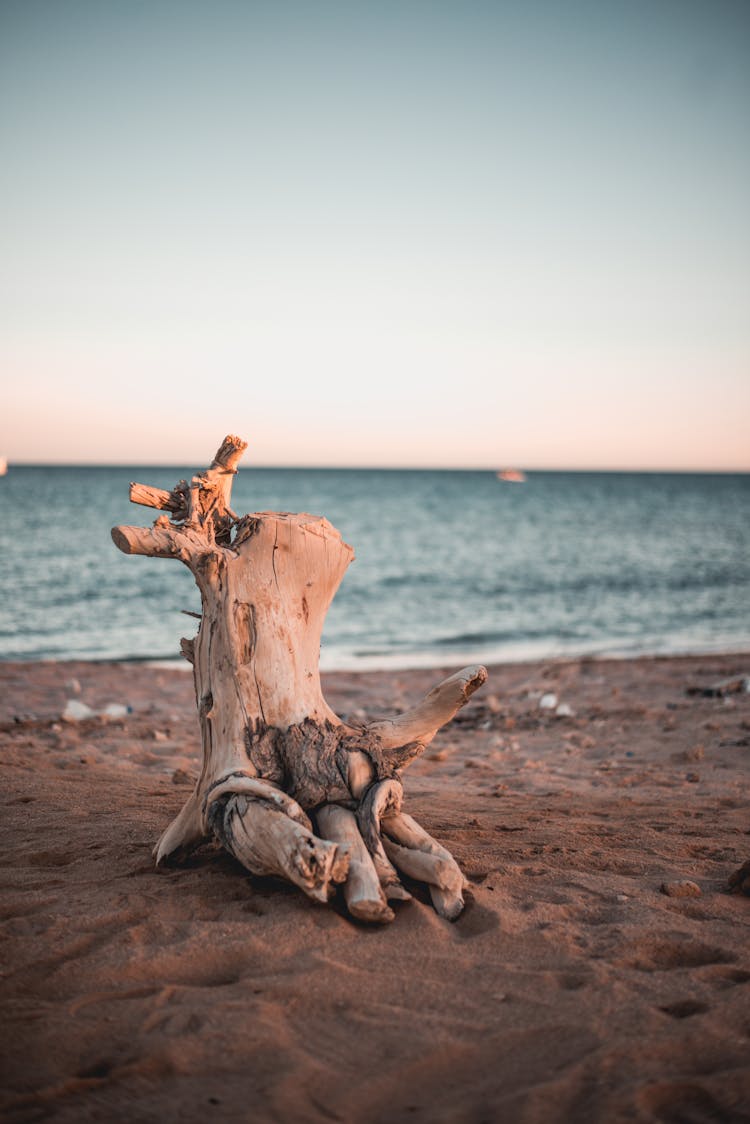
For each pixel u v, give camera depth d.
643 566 32.81
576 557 36.38
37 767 6.28
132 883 3.68
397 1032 2.53
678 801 5.89
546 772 7.03
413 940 3.12
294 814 3.33
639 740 8.23
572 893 3.68
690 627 19.98
